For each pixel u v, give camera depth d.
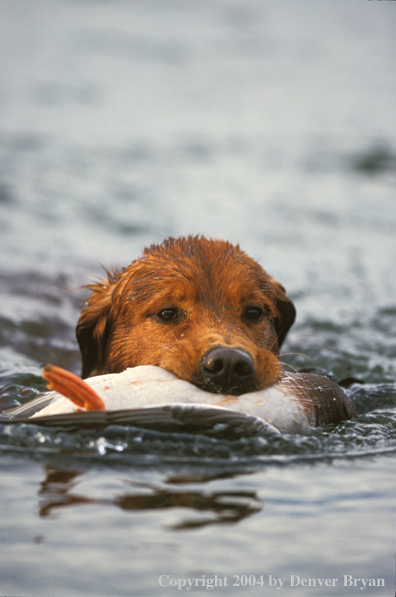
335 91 79.44
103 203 44.31
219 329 15.22
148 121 65.88
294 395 13.95
